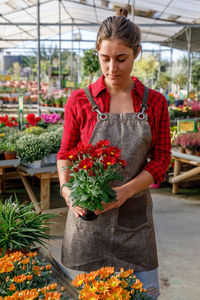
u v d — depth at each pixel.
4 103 13.51
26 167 2.90
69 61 32.84
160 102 1.22
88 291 0.87
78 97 1.23
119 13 1.59
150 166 1.21
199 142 3.83
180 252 2.66
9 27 15.83
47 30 17.66
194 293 2.11
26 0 11.46
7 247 1.67
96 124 1.19
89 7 12.95
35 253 1.17
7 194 3.12
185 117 6.96
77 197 1.05
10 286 0.92
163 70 25.78
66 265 1.28
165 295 2.08
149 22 13.53
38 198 2.91
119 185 1.20
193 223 3.25
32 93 15.20
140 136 1.18
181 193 4.27
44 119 4.57
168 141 1.26
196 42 17.23
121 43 1.05
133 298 0.95
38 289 1.00
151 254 1.26
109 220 1.21
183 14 11.12
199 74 20.69
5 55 27.98
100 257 1.24
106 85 1.23
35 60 28.20
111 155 1.04
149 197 1.27
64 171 1.27
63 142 1.30
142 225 1.23
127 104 1.21
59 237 2.34
